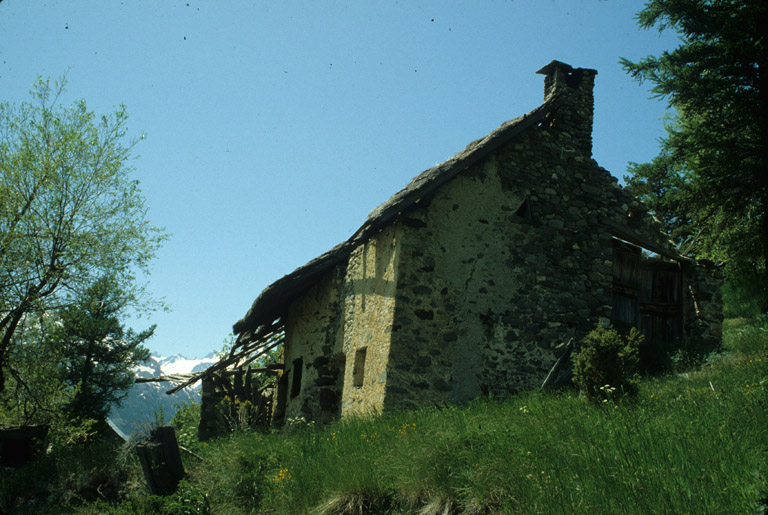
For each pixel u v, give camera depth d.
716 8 14.43
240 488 7.25
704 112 16.09
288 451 8.33
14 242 13.18
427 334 10.70
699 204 16.03
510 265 11.61
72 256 13.67
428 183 10.86
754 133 14.80
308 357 14.19
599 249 12.41
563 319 11.70
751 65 14.41
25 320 13.95
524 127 12.14
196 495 7.08
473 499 5.40
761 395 6.32
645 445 5.21
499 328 11.20
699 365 11.15
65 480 9.58
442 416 7.95
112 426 20.55
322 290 14.12
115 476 9.50
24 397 14.31
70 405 17.69
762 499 3.78
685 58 14.93
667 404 6.83
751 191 15.02
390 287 10.93
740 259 18.36
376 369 10.80
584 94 13.19
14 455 11.77
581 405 7.39
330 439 8.42
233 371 17.30
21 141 13.89
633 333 7.98
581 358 7.79
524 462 5.56
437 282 10.99
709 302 13.09
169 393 17.06
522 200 12.07
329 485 6.57
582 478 4.97
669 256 13.16
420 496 5.91
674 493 4.32
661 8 14.77
